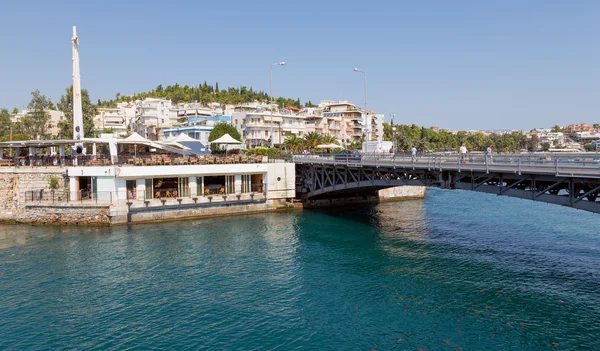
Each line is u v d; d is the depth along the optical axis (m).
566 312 23.91
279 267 32.88
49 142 52.44
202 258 35.19
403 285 28.69
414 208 62.19
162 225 47.66
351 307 25.25
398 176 43.16
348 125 139.88
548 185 29.59
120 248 37.94
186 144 70.12
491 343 20.70
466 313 24.09
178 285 29.03
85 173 48.06
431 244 39.81
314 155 61.97
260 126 109.31
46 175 49.50
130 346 20.94
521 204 65.25
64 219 47.28
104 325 23.19
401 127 170.88
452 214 56.66
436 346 20.55
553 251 36.38
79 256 35.50
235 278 30.42
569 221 49.72
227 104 191.38
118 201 47.25
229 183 54.97
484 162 32.88
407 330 22.22
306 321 23.50
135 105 167.62
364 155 50.38
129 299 26.66
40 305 25.75
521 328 22.16
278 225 48.53
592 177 24.31
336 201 64.19
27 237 41.81
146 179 49.47
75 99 60.12
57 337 21.91
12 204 48.97
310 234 44.16
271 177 57.38
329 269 32.34
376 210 60.31
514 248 37.69
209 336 21.89
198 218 51.84
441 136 179.25
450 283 28.89
